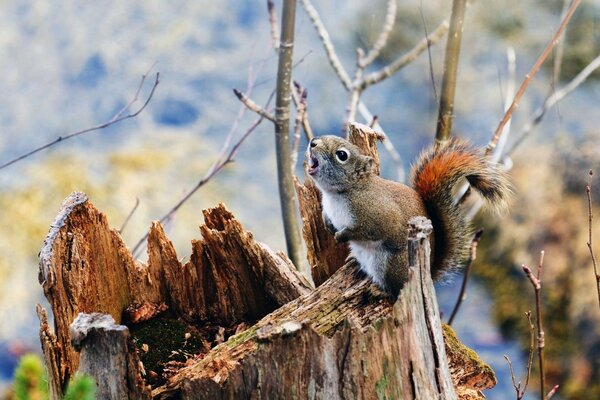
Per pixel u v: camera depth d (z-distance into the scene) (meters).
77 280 7.12
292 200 9.24
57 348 6.98
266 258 7.96
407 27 17.69
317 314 7.27
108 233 7.64
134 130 17.30
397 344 6.16
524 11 18.03
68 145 16.83
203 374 6.61
